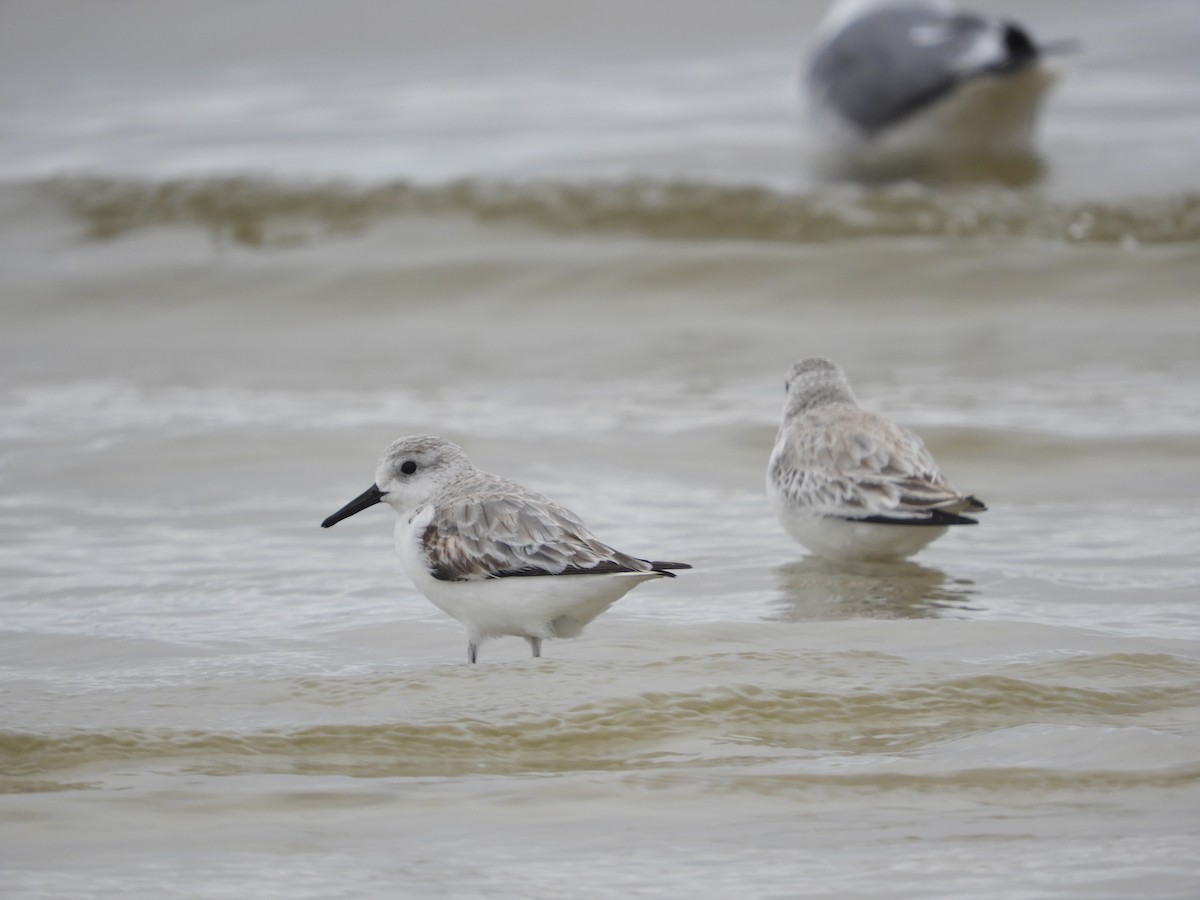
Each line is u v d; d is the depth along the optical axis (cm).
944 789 716
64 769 763
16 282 2341
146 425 1592
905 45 2775
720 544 1224
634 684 858
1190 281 2116
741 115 3041
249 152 2912
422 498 1005
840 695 840
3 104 3512
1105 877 612
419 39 3972
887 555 1166
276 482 1398
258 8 4144
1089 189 2419
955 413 1589
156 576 1141
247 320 2189
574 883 623
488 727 806
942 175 2609
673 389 1753
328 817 697
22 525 1273
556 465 1445
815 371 1265
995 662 897
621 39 3897
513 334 2072
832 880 620
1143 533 1223
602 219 2436
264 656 955
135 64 3866
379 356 1980
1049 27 3706
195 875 634
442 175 2628
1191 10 3806
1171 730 788
